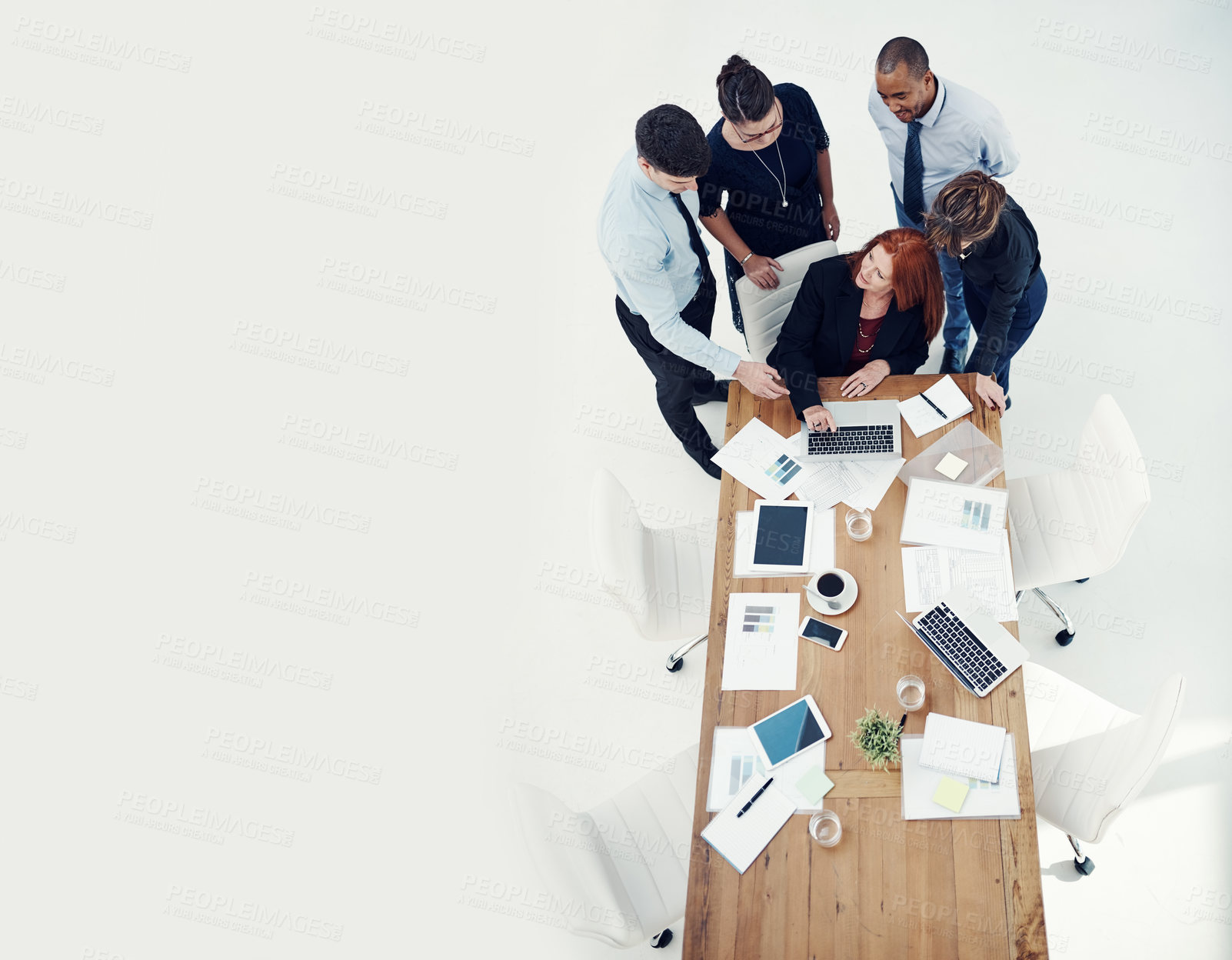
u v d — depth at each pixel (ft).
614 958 9.32
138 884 10.37
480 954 9.56
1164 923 8.55
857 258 9.05
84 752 11.28
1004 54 13.96
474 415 13.17
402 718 11.05
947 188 8.14
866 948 6.63
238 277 14.98
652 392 12.98
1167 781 9.16
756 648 7.93
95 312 14.92
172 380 14.15
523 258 14.44
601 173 14.90
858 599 8.02
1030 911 6.56
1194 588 10.17
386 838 10.33
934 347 12.32
